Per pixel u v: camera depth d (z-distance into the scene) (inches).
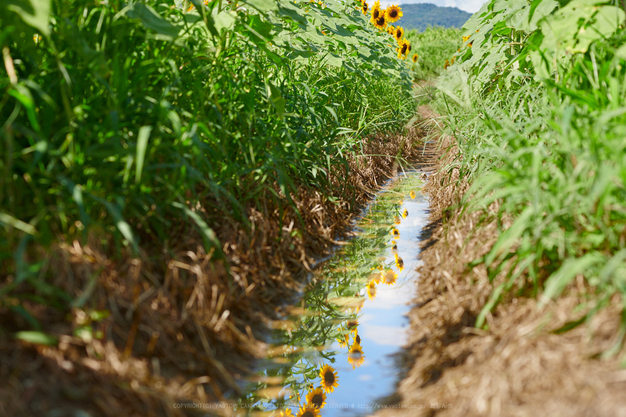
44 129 77.5
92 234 80.3
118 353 71.3
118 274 80.6
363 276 130.4
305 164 156.6
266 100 135.2
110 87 85.3
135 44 97.0
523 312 76.7
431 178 237.5
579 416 54.4
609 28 98.5
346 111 222.4
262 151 127.8
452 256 118.1
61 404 60.1
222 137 116.0
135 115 92.1
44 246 69.7
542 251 81.9
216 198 109.1
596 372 59.1
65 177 78.2
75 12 90.3
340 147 189.9
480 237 111.4
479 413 62.1
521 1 173.5
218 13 122.0
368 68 291.1
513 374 64.9
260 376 86.4
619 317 64.4
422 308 107.3
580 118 84.7
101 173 80.0
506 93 182.4
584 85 100.7
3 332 64.5
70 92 83.7
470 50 251.9
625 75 94.0
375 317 108.3
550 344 66.6
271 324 102.9
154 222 91.7
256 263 111.9
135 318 73.8
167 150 93.9
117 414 62.7
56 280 72.9
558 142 96.2
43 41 85.5
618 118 80.7
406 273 131.2
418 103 410.0
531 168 86.7
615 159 71.7
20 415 56.4
